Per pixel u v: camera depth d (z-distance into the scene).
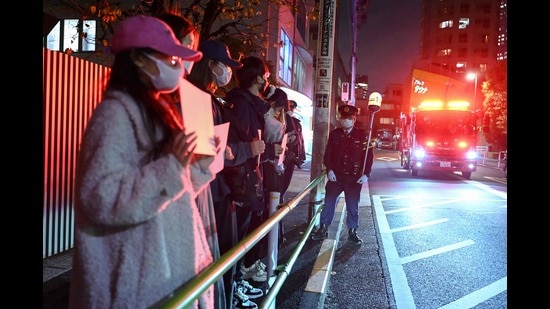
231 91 3.59
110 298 1.50
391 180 16.67
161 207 1.45
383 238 7.10
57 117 5.12
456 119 17.91
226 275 2.99
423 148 17.92
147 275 1.50
